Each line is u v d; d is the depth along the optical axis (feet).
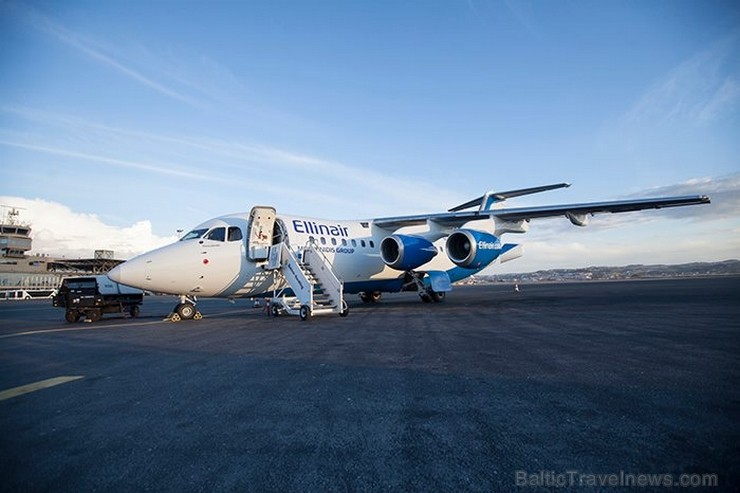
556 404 13.76
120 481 9.21
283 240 50.49
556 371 18.31
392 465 9.71
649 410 12.99
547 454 10.10
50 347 29.63
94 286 59.16
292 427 12.28
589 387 15.64
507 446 10.61
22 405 15.05
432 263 65.92
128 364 22.38
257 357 23.26
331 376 18.35
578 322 36.50
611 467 9.37
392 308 58.08
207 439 11.51
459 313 48.42
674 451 10.08
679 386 15.55
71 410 14.39
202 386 17.20
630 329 31.27
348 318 44.86
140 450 10.87
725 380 16.33
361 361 21.45
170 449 10.89
